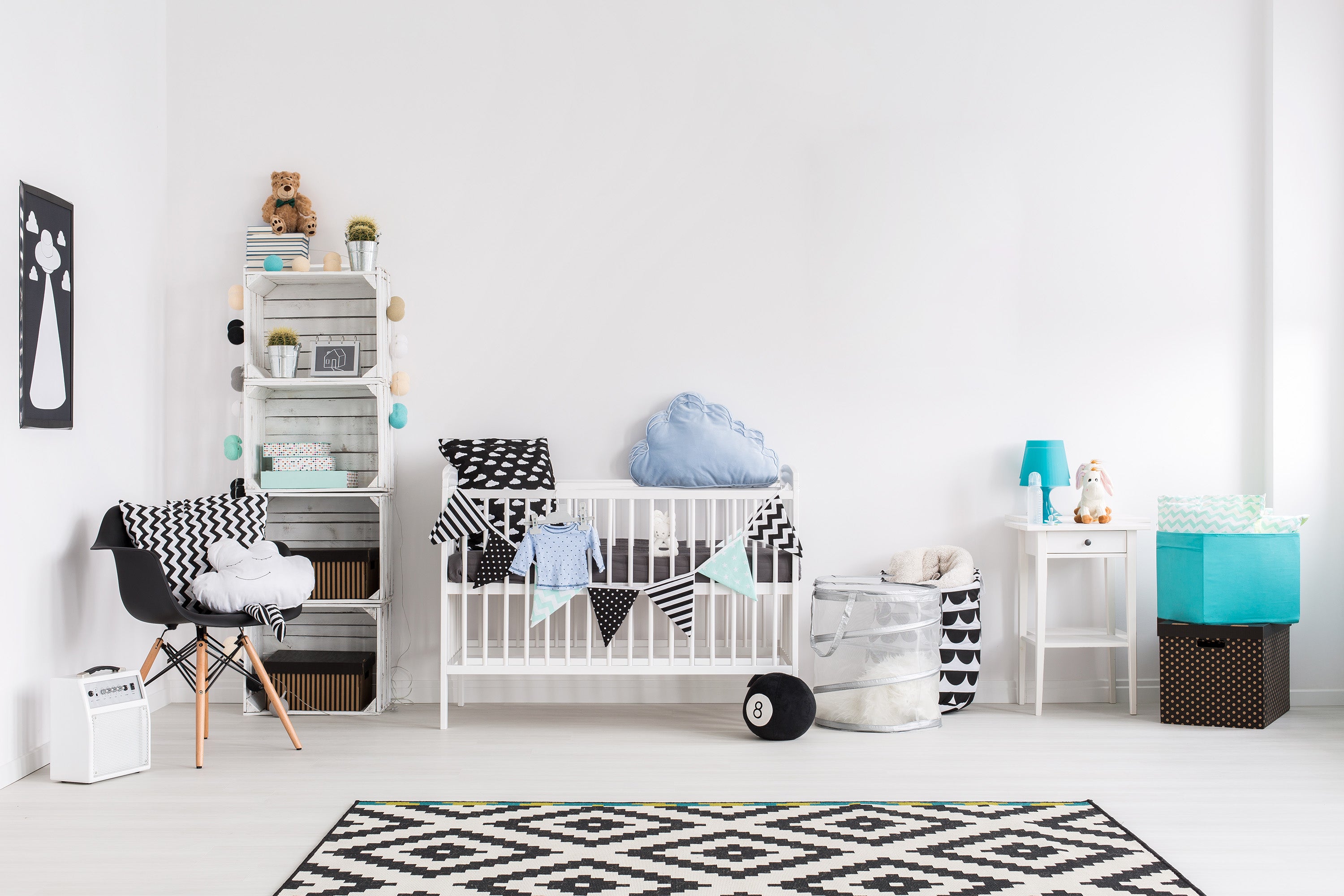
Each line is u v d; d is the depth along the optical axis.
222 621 2.87
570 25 3.77
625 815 2.44
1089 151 3.74
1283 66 3.71
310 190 3.74
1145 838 2.29
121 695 2.78
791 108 3.78
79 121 3.15
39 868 2.11
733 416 3.77
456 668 3.32
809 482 3.77
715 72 3.78
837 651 3.31
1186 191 3.74
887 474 3.78
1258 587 3.36
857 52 3.78
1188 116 3.73
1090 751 3.02
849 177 3.78
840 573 3.78
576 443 3.77
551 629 3.71
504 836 2.29
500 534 3.30
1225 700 3.33
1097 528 3.48
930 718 3.31
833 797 2.59
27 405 2.82
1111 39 3.73
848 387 3.78
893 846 2.23
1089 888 2.01
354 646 3.77
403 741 3.14
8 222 2.78
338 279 3.63
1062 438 3.77
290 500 3.77
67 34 3.09
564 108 3.77
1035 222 3.74
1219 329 3.74
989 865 2.13
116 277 3.39
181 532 3.08
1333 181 3.71
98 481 3.26
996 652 3.77
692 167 3.78
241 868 2.11
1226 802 2.55
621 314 3.77
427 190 3.75
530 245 3.77
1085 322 3.74
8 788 2.65
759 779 2.74
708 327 3.77
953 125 3.78
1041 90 3.78
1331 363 3.71
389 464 3.58
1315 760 2.94
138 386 3.54
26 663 2.82
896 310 3.78
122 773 2.75
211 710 3.54
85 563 3.17
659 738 3.18
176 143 3.75
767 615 3.75
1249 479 3.74
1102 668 3.77
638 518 3.71
